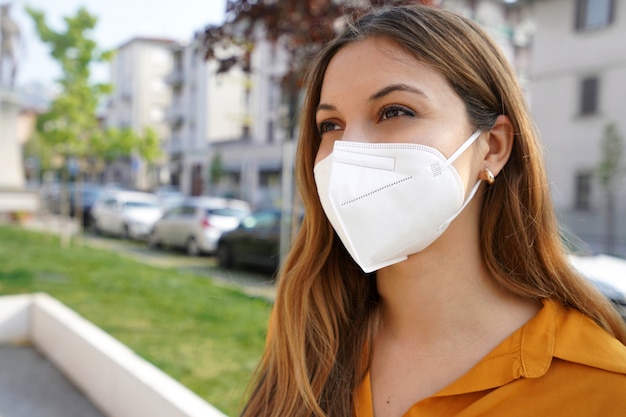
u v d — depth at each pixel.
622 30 15.62
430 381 1.09
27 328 4.77
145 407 2.82
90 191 21.42
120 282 7.43
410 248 1.09
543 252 1.13
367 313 1.32
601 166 15.07
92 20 12.45
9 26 15.62
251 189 34.84
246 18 3.35
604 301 1.13
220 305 6.07
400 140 1.07
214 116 40.22
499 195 1.16
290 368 1.33
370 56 1.09
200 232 13.05
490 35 1.17
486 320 1.08
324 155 1.23
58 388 3.74
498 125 1.14
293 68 3.54
